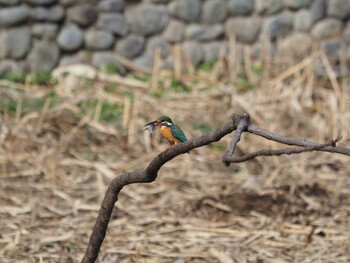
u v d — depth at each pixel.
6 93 14.55
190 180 11.98
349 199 11.20
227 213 10.62
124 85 15.16
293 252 9.52
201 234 10.02
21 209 10.80
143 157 12.84
